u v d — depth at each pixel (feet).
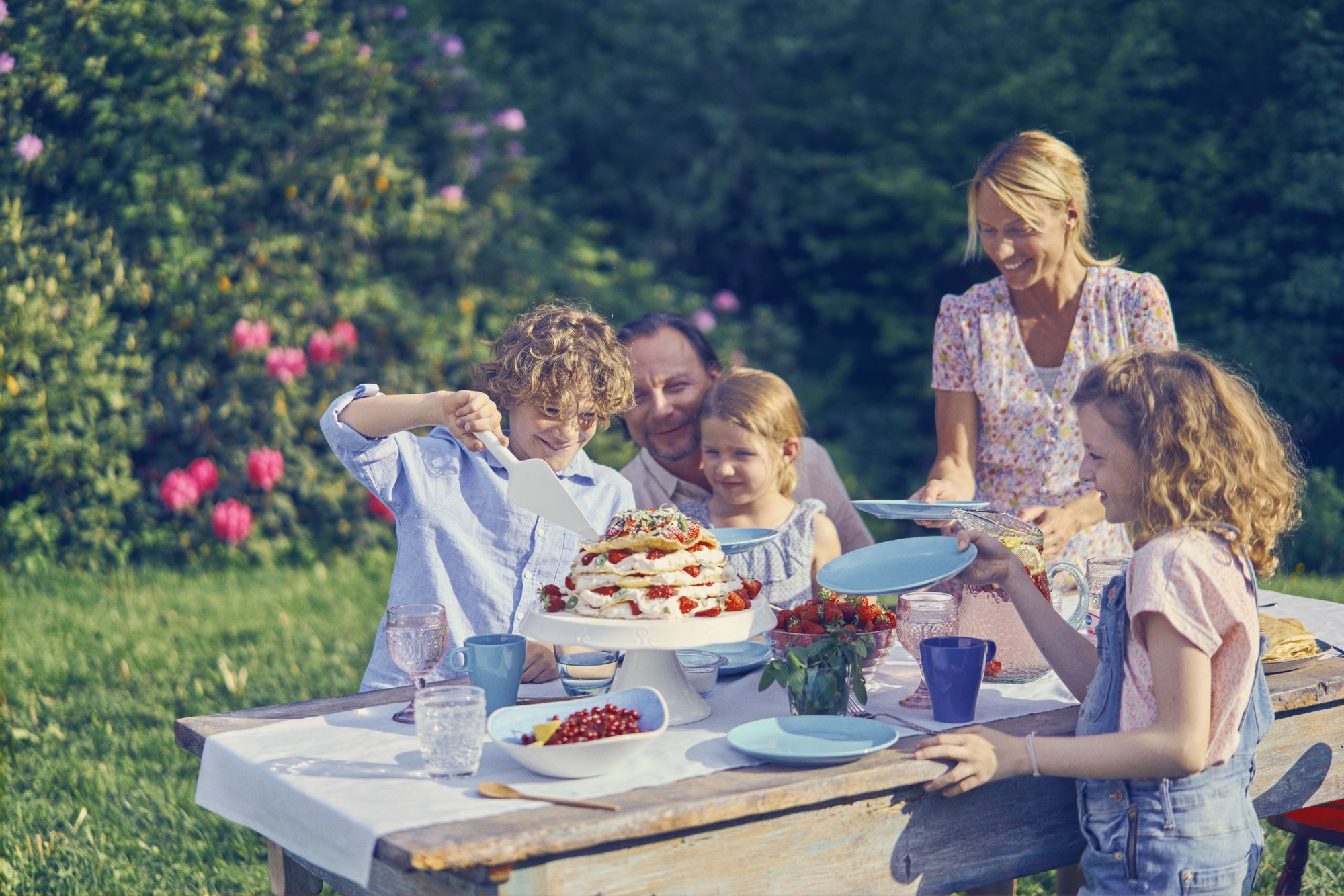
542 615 7.15
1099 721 7.04
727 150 34.32
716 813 6.02
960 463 11.51
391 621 7.15
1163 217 27.66
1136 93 29.27
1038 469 11.42
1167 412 6.89
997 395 11.38
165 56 23.57
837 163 33.22
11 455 22.58
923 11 33.42
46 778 13.83
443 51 28.07
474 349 25.96
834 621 7.82
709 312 30.99
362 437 8.50
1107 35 30.27
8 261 22.50
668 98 33.63
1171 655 6.58
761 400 10.51
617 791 6.20
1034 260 10.75
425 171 27.84
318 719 7.59
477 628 8.93
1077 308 11.12
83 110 23.54
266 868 12.02
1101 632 7.14
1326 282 25.59
